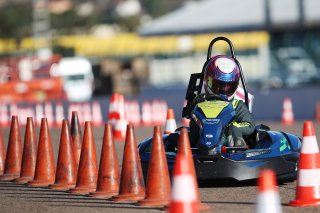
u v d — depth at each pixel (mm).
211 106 39406
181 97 115188
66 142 41406
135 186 35719
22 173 44625
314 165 33312
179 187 24562
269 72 183750
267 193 24172
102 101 117688
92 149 39781
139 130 82375
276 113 108062
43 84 166000
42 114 112562
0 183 44312
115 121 71062
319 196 33281
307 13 156250
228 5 168875
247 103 42156
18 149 46406
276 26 159625
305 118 105438
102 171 37719
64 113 119000
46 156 42844
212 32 166375
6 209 35844
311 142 33406
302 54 183375
